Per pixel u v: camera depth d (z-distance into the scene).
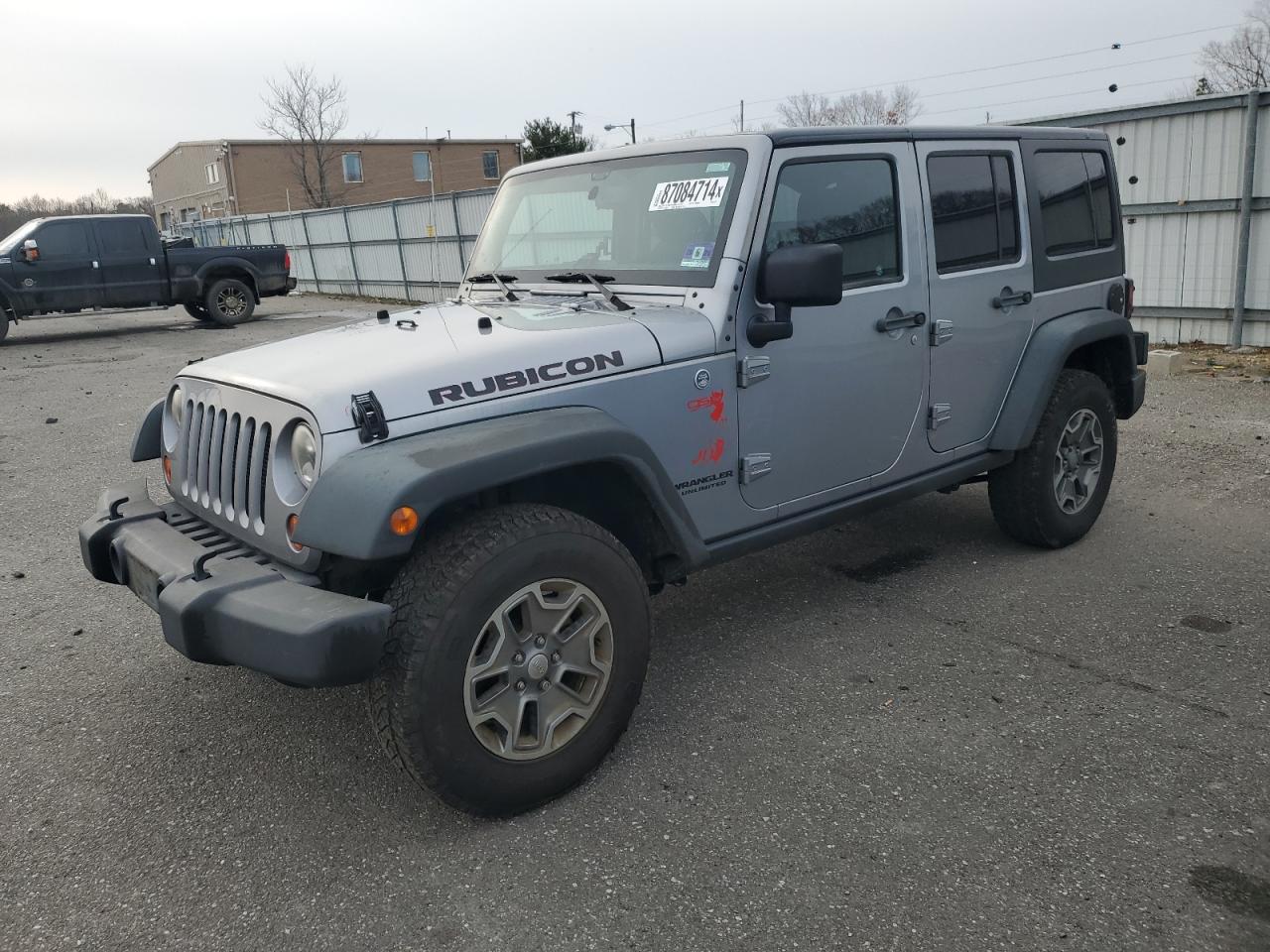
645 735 3.18
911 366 3.83
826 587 4.41
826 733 3.14
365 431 2.49
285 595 2.43
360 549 2.33
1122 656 3.61
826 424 3.56
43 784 3.01
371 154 50.88
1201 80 36.56
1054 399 4.42
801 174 3.38
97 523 3.16
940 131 3.93
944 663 3.61
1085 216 4.71
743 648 3.82
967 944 2.20
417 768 2.50
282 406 2.64
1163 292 10.77
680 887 2.43
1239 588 4.20
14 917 2.41
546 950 2.23
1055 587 4.29
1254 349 10.10
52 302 15.34
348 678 2.32
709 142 3.39
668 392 3.05
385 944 2.28
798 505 3.55
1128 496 5.56
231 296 17.22
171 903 2.45
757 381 3.29
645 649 2.94
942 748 3.03
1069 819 2.64
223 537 2.95
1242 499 5.41
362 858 2.60
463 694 2.52
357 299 23.84
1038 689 3.38
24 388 10.95
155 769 3.08
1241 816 2.63
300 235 27.30
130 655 3.92
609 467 2.92
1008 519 4.62
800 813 2.71
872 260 3.65
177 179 58.66
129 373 11.89
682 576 3.29
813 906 2.34
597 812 2.76
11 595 4.61
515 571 2.57
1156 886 2.37
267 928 2.34
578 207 3.71
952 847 2.54
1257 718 3.14
